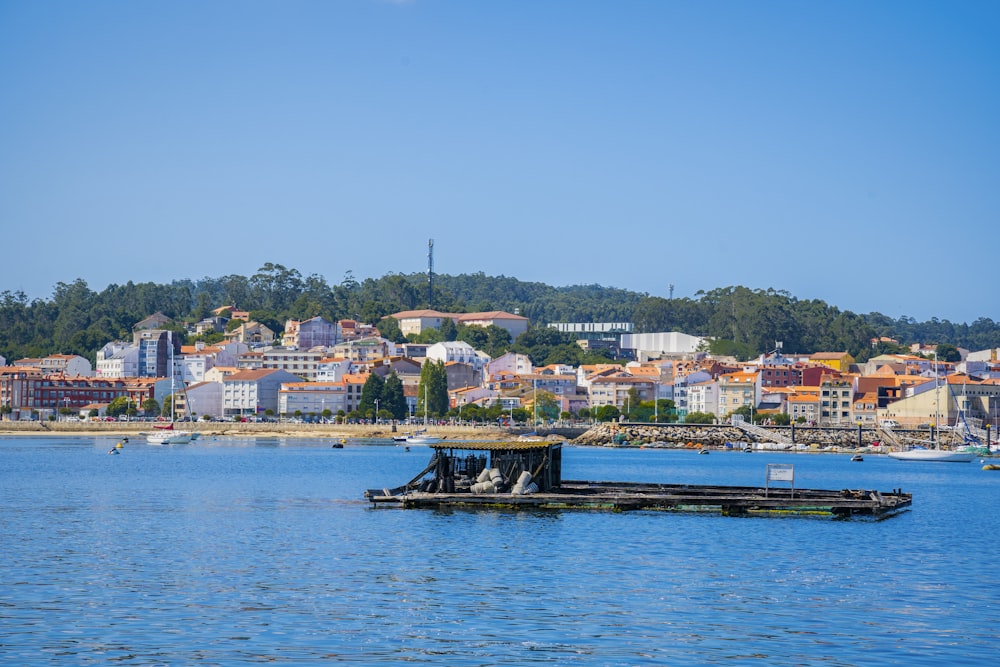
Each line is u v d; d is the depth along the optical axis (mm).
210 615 100625
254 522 163500
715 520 169125
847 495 191375
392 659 87625
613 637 94500
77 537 146750
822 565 130500
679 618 101562
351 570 122875
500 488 186375
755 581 119625
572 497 180500
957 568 130125
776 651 90938
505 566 126062
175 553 133625
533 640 93250
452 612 102625
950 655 90625
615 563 129000
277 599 107438
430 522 163500
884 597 112375
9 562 126250
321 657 87812
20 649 88938
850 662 88375
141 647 89938
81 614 100438
